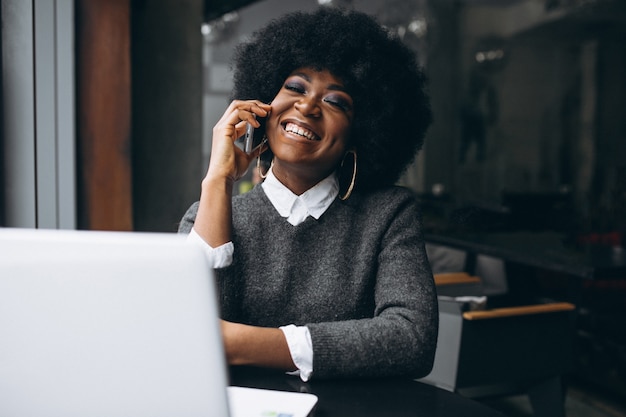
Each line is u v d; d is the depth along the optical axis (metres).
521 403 3.08
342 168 1.41
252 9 4.82
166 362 0.60
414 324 1.14
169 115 2.76
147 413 0.60
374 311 1.29
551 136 10.45
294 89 1.31
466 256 3.15
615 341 3.00
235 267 1.27
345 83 1.33
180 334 0.59
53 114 2.18
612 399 3.11
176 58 2.77
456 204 5.02
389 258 1.28
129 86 2.41
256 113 1.30
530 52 10.36
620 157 9.85
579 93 10.24
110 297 0.58
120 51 2.38
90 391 0.60
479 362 2.02
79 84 2.30
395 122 1.42
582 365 3.20
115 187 2.40
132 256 0.58
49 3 2.13
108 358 0.59
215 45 5.82
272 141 1.32
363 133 1.38
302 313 1.27
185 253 0.58
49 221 2.20
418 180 10.30
